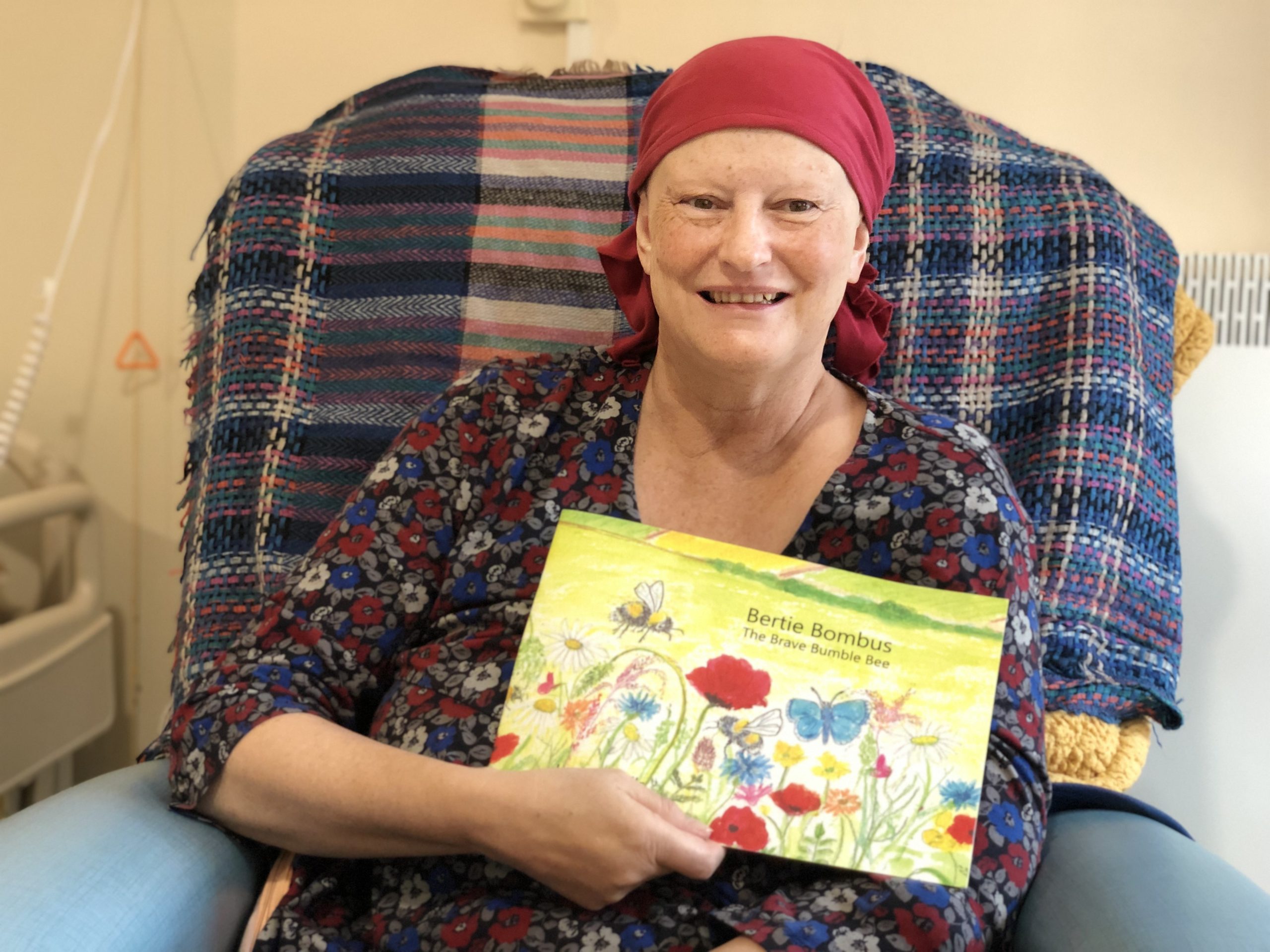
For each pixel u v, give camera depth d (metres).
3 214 1.67
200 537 1.20
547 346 1.23
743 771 0.80
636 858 0.75
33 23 1.63
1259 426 1.34
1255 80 1.42
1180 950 0.72
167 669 1.76
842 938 0.73
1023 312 1.16
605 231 1.24
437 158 1.26
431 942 0.83
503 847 0.77
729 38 1.50
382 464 0.98
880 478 0.89
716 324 0.85
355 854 0.84
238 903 0.89
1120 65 1.44
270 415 1.21
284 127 1.60
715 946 0.79
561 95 1.28
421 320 1.23
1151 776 1.38
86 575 1.61
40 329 1.51
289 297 1.23
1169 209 1.46
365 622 0.92
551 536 0.93
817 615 0.84
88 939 0.73
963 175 1.19
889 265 1.18
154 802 0.91
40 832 0.83
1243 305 1.39
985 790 0.81
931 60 1.47
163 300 1.67
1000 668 0.83
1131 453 1.12
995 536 0.86
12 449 1.62
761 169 0.83
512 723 0.83
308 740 0.83
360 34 1.57
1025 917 0.86
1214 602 1.36
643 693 0.82
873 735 0.80
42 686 1.51
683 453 0.94
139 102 1.63
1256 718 1.35
